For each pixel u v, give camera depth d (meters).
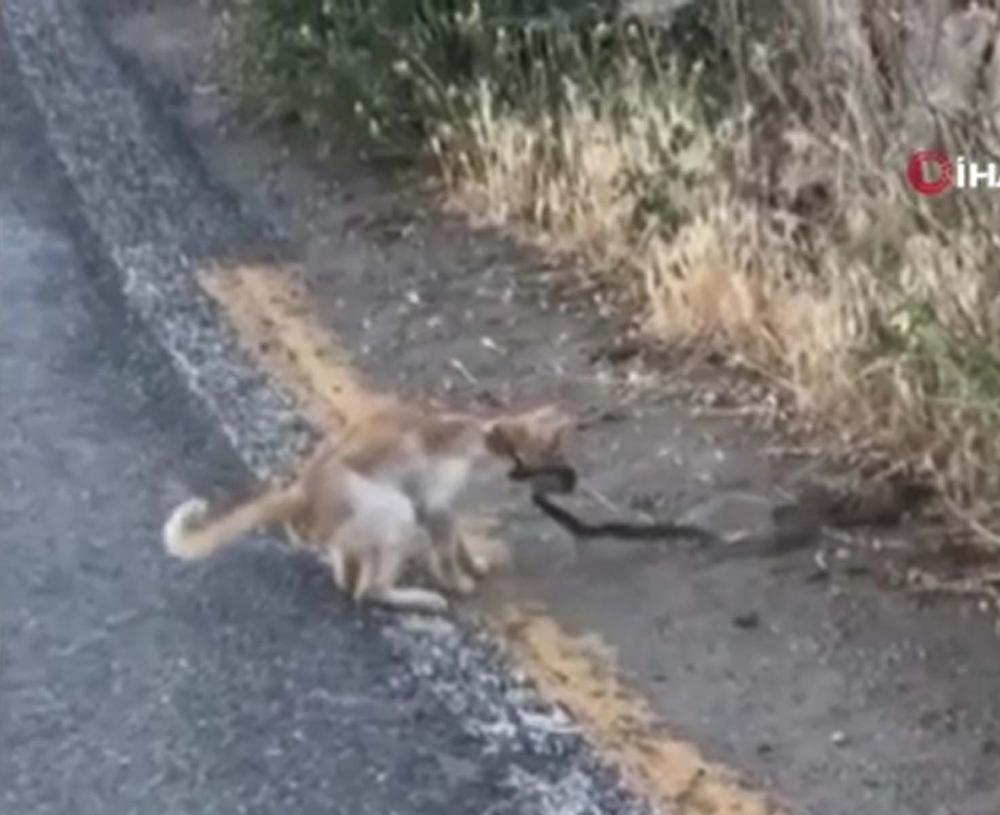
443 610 5.77
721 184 6.91
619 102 7.39
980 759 5.21
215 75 9.08
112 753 5.41
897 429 6.07
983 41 6.45
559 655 5.61
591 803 5.18
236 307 7.25
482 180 7.67
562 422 5.93
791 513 5.94
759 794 5.16
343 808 5.22
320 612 5.80
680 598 5.74
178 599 5.87
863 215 6.50
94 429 6.63
